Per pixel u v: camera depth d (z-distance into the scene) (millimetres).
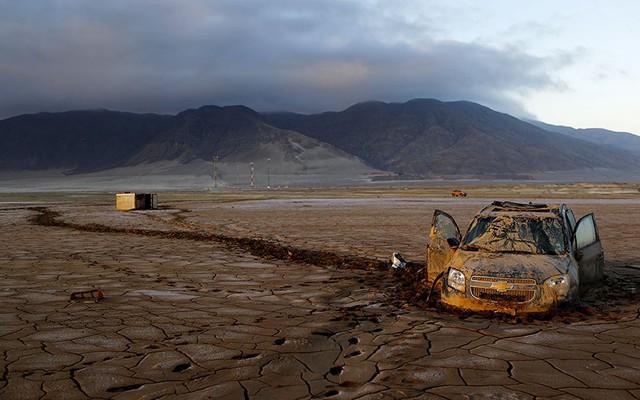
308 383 5344
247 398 4961
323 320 7945
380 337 6980
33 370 5742
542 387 5176
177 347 6574
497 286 7914
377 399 4898
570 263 8312
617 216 32188
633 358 6051
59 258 15242
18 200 92500
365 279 11453
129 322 7844
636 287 10273
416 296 9336
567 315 7879
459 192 89312
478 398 4910
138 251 16906
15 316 8219
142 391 5141
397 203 57531
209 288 10570
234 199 81750
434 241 9852
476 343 6652
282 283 11102
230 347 6578
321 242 18719
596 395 4973
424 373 5598
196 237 21391
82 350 6453
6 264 14031
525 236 8859
